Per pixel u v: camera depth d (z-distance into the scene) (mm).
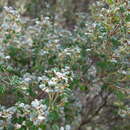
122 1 3588
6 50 4199
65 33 4582
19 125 2977
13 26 3982
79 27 4781
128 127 5086
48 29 4473
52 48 4020
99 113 5648
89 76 4309
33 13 5664
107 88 4148
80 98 5586
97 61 4273
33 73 3934
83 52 4160
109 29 3732
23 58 4398
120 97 3934
